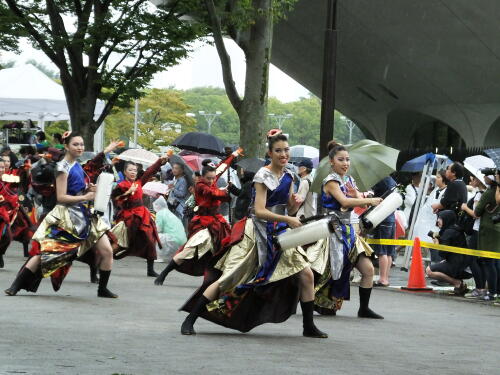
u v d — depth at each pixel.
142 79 25.69
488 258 12.74
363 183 10.48
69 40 24.77
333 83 16.08
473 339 8.89
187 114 66.44
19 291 11.43
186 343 7.50
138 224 14.55
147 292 12.15
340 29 39.69
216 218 13.19
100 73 25.44
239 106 20.62
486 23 35.50
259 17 20.58
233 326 8.12
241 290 8.01
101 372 5.87
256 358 6.85
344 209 9.68
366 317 10.33
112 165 11.28
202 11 24.73
